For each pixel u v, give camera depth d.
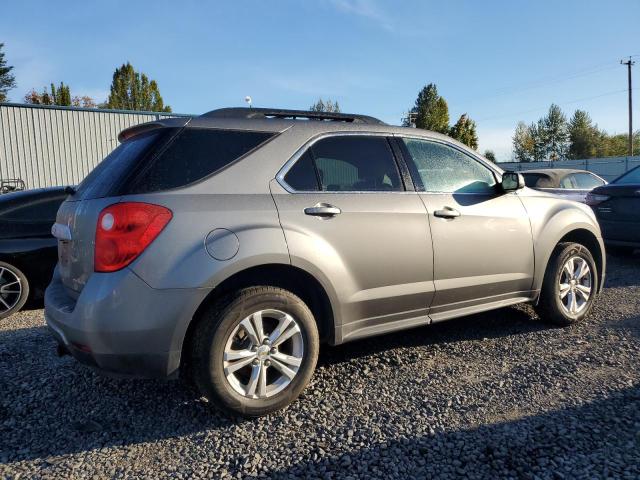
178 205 2.73
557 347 3.93
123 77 71.56
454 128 59.28
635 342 3.96
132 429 2.85
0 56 51.91
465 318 4.80
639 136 72.62
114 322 2.58
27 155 18.86
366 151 3.52
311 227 3.06
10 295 5.28
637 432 2.64
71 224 3.05
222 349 2.77
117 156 3.14
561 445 2.55
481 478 2.31
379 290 3.35
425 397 3.14
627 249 7.87
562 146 77.81
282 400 2.96
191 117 3.08
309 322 3.03
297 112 3.49
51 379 3.55
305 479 2.34
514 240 4.04
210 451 2.60
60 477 2.39
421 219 3.53
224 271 2.73
